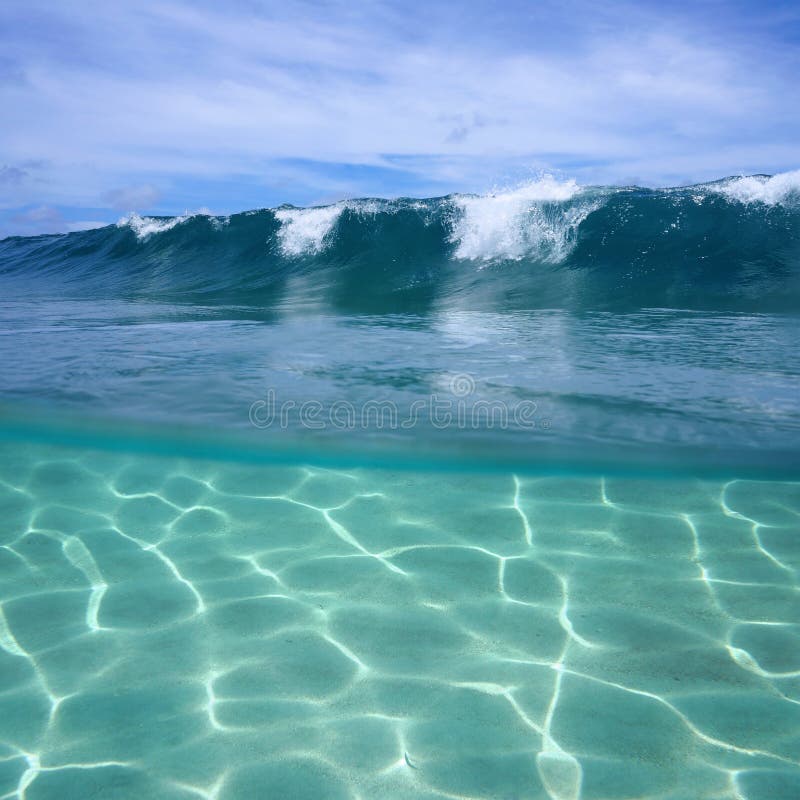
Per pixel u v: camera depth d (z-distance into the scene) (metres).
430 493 3.35
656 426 4.15
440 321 8.14
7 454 3.84
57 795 1.56
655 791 1.56
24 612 2.34
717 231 11.60
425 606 2.37
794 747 1.68
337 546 2.83
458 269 12.21
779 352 6.00
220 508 3.21
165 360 5.85
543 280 11.05
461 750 1.69
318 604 2.38
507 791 1.56
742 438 3.95
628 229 12.06
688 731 1.74
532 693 1.90
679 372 5.33
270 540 2.89
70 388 4.99
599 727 1.76
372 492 3.37
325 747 1.71
